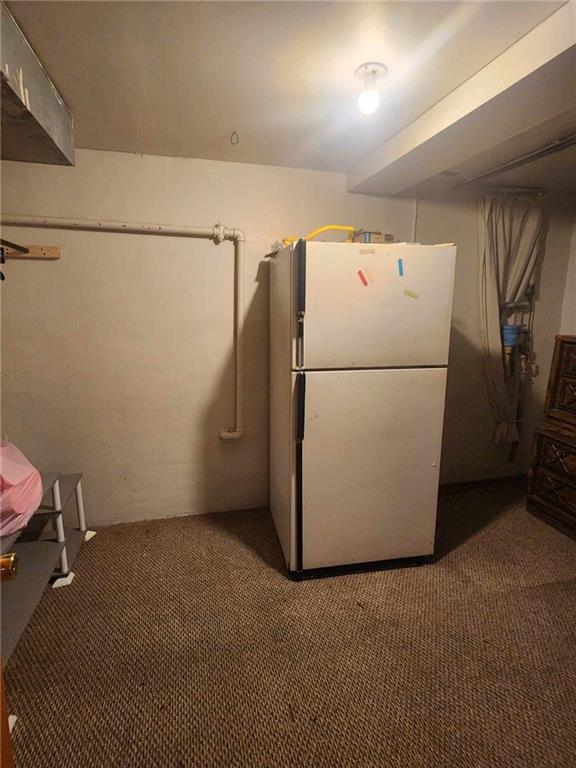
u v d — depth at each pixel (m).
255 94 1.51
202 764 1.14
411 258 1.75
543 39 1.12
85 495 2.31
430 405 1.89
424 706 1.30
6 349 2.08
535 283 2.90
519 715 1.28
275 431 2.26
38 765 1.13
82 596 1.79
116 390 2.26
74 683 1.37
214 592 1.83
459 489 2.88
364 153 2.09
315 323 1.72
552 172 2.35
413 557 2.02
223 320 2.35
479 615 1.70
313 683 1.38
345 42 1.21
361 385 1.80
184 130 1.84
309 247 1.66
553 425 2.39
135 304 2.21
